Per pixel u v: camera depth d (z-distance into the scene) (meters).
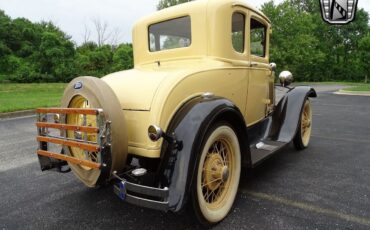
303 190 3.21
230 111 2.58
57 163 2.81
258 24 3.89
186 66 3.03
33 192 3.37
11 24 28.75
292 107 4.18
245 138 2.86
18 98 12.55
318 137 5.65
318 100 12.63
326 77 43.31
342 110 9.43
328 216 2.65
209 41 3.07
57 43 26.89
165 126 2.42
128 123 2.52
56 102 11.15
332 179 3.50
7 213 2.88
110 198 3.17
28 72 25.02
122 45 30.81
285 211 2.76
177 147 2.29
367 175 3.62
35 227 2.62
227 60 3.19
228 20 3.19
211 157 2.56
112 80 2.91
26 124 7.62
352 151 4.66
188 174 2.21
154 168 2.65
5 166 4.27
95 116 2.34
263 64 4.02
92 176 2.39
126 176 2.43
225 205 2.66
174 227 2.56
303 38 32.03
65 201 3.12
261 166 3.98
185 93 2.60
